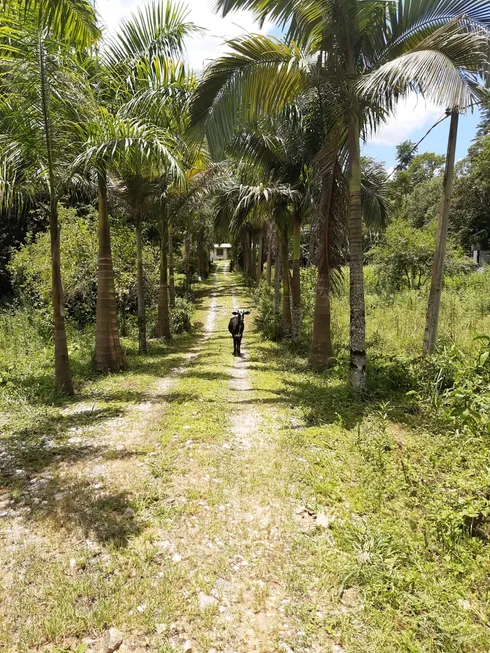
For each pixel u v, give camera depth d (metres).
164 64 8.27
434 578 2.74
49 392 6.87
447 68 4.44
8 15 5.59
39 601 2.48
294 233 11.94
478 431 4.61
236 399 6.92
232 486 3.92
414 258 19.27
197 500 3.66
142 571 2.75
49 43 5.82
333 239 8.61
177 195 13.14
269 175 10.72
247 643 2.26
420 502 3.64
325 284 9.22
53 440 5.01
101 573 2.73
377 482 3.96
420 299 15.98
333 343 11.01
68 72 6.14
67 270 13.08
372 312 16.09
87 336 12.16
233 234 14.05
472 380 5.36
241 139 9.78
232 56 6.14
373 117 7.07
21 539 3.08
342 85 6.34
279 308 16.09
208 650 2.20
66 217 13.75
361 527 3.26
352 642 2.26
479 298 14.04
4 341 11.00
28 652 2.14
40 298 13.74
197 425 5.48
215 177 13.55
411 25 6.20
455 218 28.86
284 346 12.57
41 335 11.88
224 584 2.69
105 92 8.05
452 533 3.13
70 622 2.32
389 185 12.78
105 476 4.07
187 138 6.77
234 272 53.22
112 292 8.99
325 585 2.69
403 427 5.41
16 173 6.62
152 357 11.09
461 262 19.44
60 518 3.34
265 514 3.48
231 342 13.98
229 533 3.22
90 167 7.20
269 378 8.45
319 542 3.11
